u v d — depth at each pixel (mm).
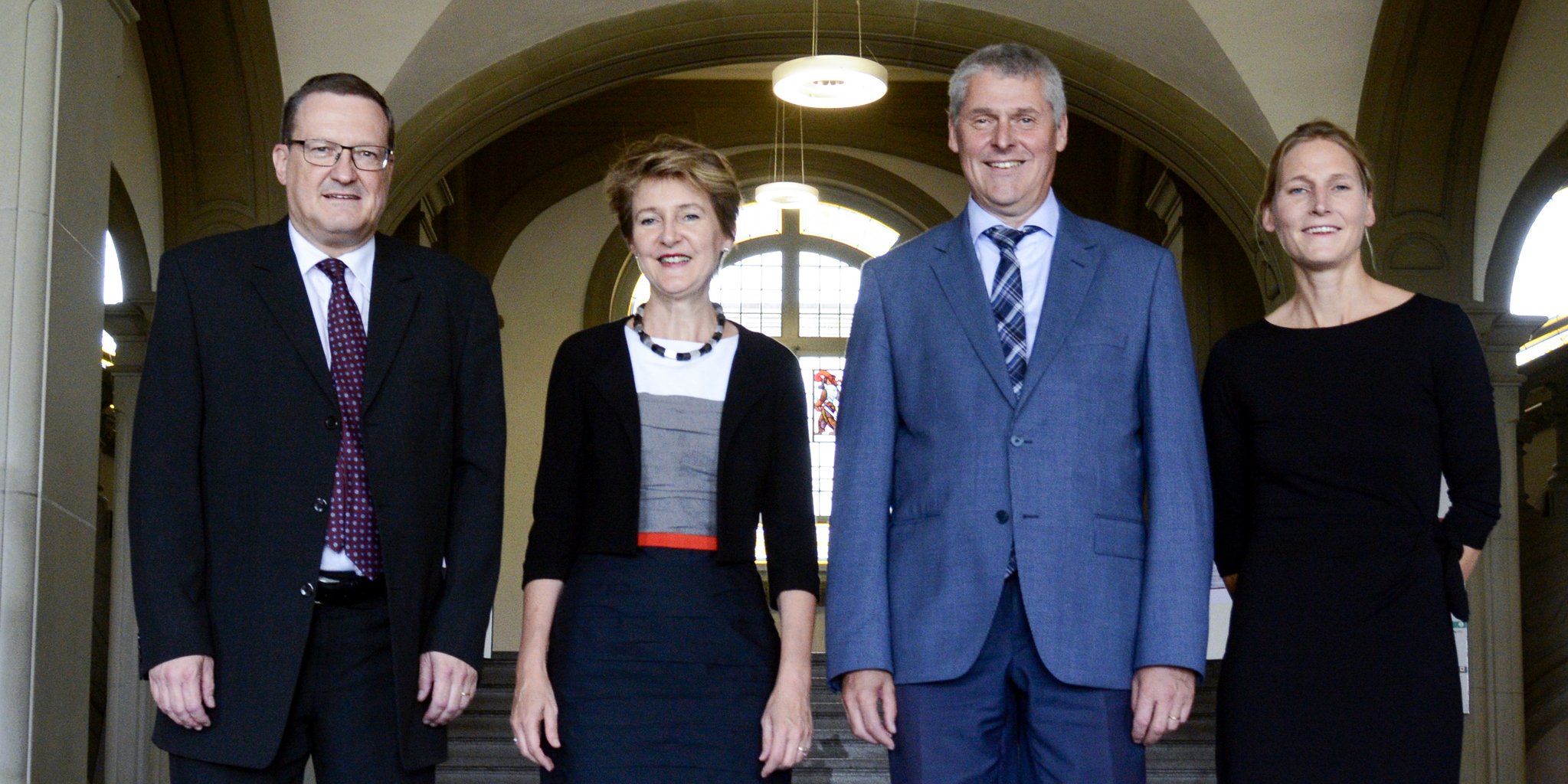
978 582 2998
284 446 2945
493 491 3148
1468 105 8812
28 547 3799
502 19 9219
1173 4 9148
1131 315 3127
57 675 3885
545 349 14289
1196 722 7922
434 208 12375
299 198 3031
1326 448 3223
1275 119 9273
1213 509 3266
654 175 3232
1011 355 3121
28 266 3900
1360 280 3379
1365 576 3139
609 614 3084
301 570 2895
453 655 2996
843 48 9648
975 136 3146
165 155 8680
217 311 2980
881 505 3135
